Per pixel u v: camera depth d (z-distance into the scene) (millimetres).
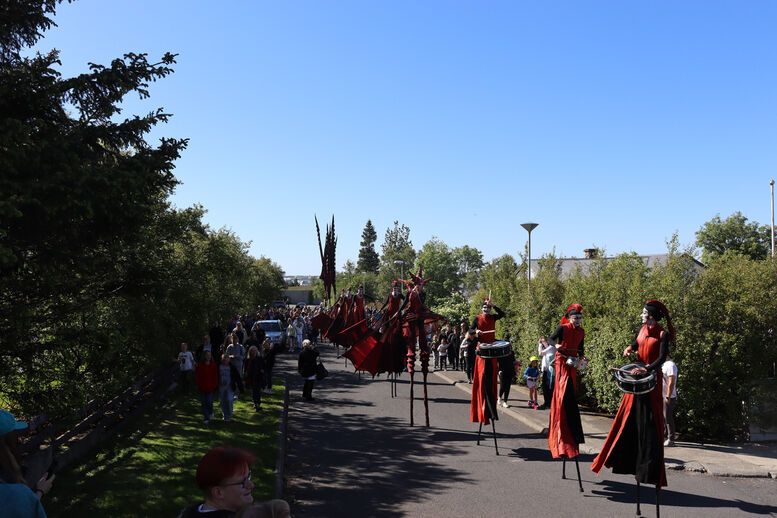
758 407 11062
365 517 7219
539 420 12883
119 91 6914
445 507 7562
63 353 7809
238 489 2561
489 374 10711
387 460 9961
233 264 22672
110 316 9992
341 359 29219
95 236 6570
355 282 75500
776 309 10891
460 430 12445
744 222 47844
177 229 15344
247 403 15539
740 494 7992
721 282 11414
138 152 7113
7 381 7816
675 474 8977
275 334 31875
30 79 6391
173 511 7031
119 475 8469
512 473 9117
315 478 8906
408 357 13039
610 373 12547
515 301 20203
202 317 19297
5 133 5348
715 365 10938
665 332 7250
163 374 16969
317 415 14305
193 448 10203
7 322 6883
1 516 2738
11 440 3076
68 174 5688
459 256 92062
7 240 5766
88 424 10445
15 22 7273
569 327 8703
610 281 14266
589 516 7184
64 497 7465
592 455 10109
